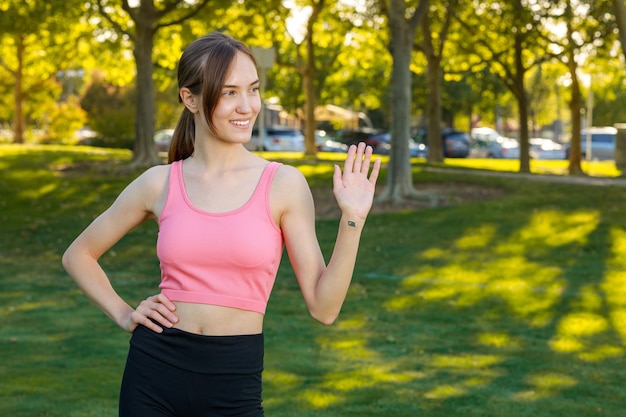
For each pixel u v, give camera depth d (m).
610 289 11.80
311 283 2.92
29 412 6.42
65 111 52.16
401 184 18.78
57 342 8.80
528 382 7.64
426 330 9.80
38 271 13.48
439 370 8.05
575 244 14.60
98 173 23.03
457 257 13.95
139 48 24.16
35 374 7.52
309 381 7.54
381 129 73.56
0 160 24.94
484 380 7.69
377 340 9.29
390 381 7.58
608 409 6.85
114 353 8.35
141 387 2.90
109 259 14.33
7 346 8.61
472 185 21.00
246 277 2.88
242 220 2.88
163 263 2.95
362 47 35.12
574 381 7.70
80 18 30.75
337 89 53.34
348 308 10.85
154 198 3.03
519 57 31.02
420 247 14.67
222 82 2.86
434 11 31.69
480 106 54.66
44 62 46.25
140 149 24.27
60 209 18.83
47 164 24.50
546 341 9.32
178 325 2.90
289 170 2.96
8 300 11.16
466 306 10.98
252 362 2.90
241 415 2.88
